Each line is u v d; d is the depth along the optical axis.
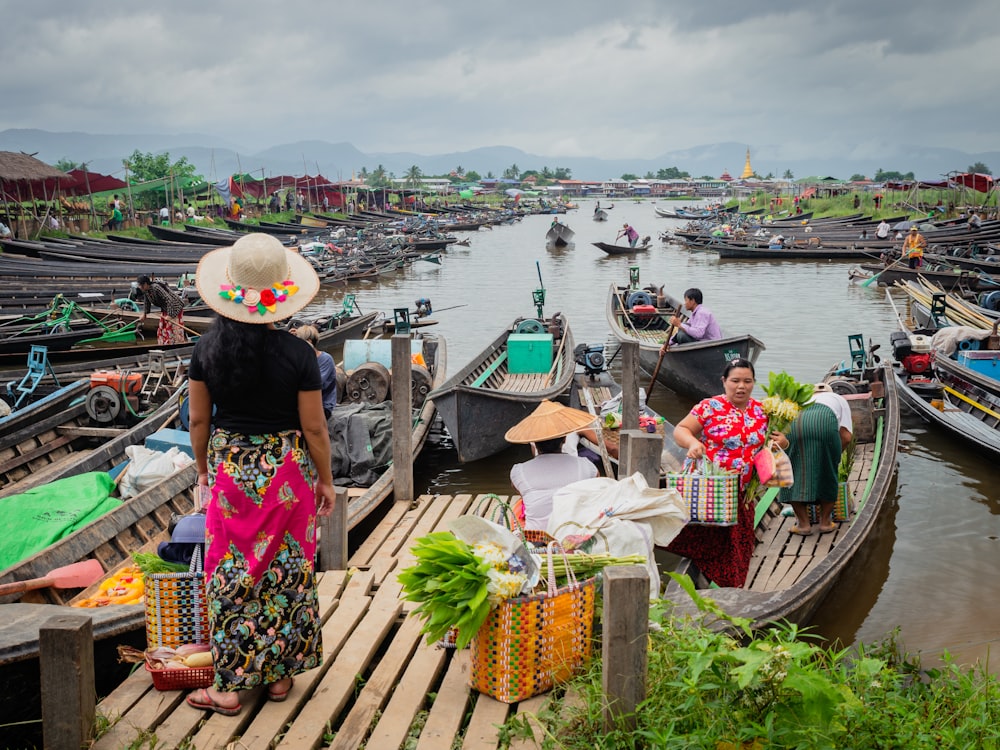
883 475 7.74
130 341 16.81
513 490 9.64
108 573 6.03
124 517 6.59
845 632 6.15
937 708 4.11
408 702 3.95
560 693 3.89
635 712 3.42
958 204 53.69
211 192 52.88
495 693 3.85
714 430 5.18
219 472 3.44
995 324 12.32
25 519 6.55
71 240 33.50
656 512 4.55
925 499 8.77
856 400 9.33
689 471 5.30
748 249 36.12
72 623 3.38
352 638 4.52
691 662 3.51
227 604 3.52
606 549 4.38
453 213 79.75
